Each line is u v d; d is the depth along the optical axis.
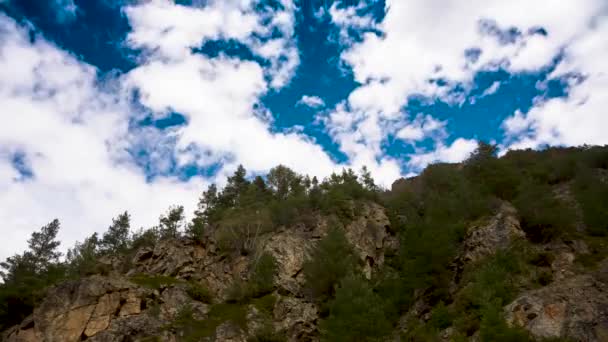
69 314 47.00
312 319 47.59
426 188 73.44
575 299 32.41
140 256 65.75
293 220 67.88
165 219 73.62
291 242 61.50
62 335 45.38
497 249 42.84
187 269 61.59
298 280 55.84
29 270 61.06
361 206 69.94
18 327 49.34
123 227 78.06
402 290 46.28
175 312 49.56
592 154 63.34
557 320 31.22
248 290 53.50
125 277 56.41
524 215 46.97
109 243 76.31
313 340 46.03
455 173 68.94
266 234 65.62
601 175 57.56
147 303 49.88
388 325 37.97
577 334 29.80
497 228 46.81
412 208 68.44
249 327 46.38
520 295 35.50
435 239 47.59
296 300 50.62
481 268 41.38
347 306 39.19
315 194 73.94
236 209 73.38
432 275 45.25
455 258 47.41
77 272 63.56
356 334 36.38
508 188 57.03
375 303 40.88
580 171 56.69
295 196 75.94
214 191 84.00
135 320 46.94
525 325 31.67
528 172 65.38
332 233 54.62
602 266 36.84
